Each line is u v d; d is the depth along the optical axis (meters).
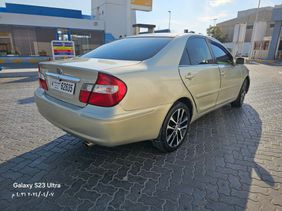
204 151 3.03
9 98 5.95
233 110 4.95
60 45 12.05
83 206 2.01
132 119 2.23
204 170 2.57
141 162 2.73
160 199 2.10
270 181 2.38
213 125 4.00
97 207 2.00
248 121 4.23
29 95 6.36
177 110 2.87
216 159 2.82
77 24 22.14
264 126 3.99
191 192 2.20
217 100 3.86
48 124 3.97
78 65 2.34
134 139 2.38
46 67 2.68
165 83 2.56
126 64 2.42
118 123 2.11
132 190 2.22
